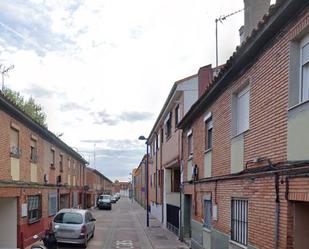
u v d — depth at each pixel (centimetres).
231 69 1134
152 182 4694
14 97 4181
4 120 1739
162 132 3434
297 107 764
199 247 1711
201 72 2073
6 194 1758
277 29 853
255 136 995
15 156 1912
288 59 810
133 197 10656
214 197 1427
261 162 944
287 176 781
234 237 1188
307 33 768
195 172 1775
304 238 768
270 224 866
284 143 820
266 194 894
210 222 1523
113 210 5750
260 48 955
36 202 2345
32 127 2203
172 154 2669
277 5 777
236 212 1170
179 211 2462
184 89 2362
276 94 866
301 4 742
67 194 3550
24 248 2000
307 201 713
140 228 3172
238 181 1124
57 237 2109
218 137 1381
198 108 1662
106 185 10219
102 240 2467
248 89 1099
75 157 4000
